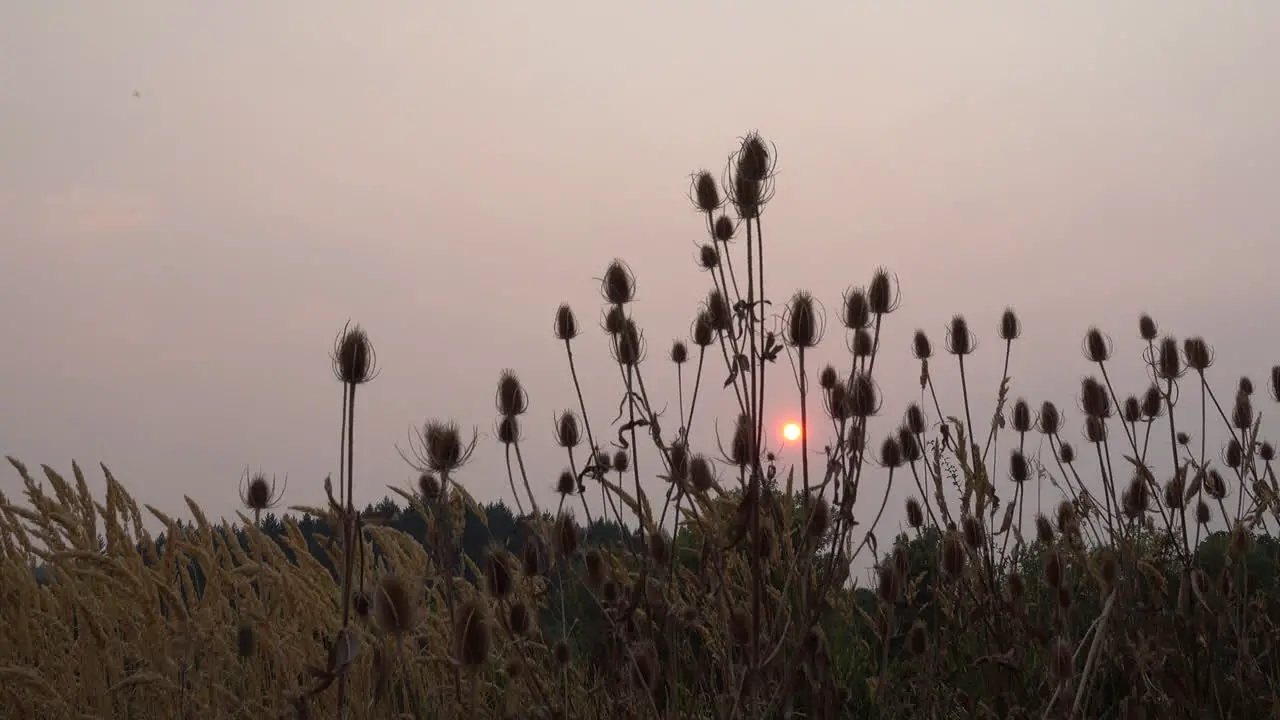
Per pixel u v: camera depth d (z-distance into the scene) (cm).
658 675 381
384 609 305
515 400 419
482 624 309
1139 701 464
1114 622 468
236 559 458
